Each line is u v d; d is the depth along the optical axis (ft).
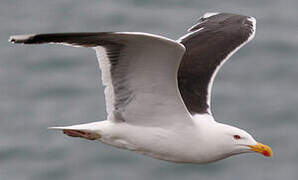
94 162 59.26
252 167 58.18
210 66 33.71
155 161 58.85
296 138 62.13
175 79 27.48
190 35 36.45
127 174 57.57
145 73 27.61
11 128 66.23
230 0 106.63
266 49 82.64
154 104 28.66
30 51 85.05
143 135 29.17
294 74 75.92
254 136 63.00
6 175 58.59
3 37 93.71
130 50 26.73
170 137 29.19
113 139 29.48
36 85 75.77
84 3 106.63
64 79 76.69
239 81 74.08
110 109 29.01
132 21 97.91
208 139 29.76
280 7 102.73
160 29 94.32
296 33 89.15
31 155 61.31
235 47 35.09
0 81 77.56
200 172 57.82
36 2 109.19
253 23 36.94
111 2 106.22
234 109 67.62
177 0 105.91
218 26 36.88
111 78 27.94
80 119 66.85
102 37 25.77
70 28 97.35
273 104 68.44
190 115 29.07
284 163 58.75
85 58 82.17
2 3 109.09
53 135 64.34
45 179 58.13
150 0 105.19
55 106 70.49
